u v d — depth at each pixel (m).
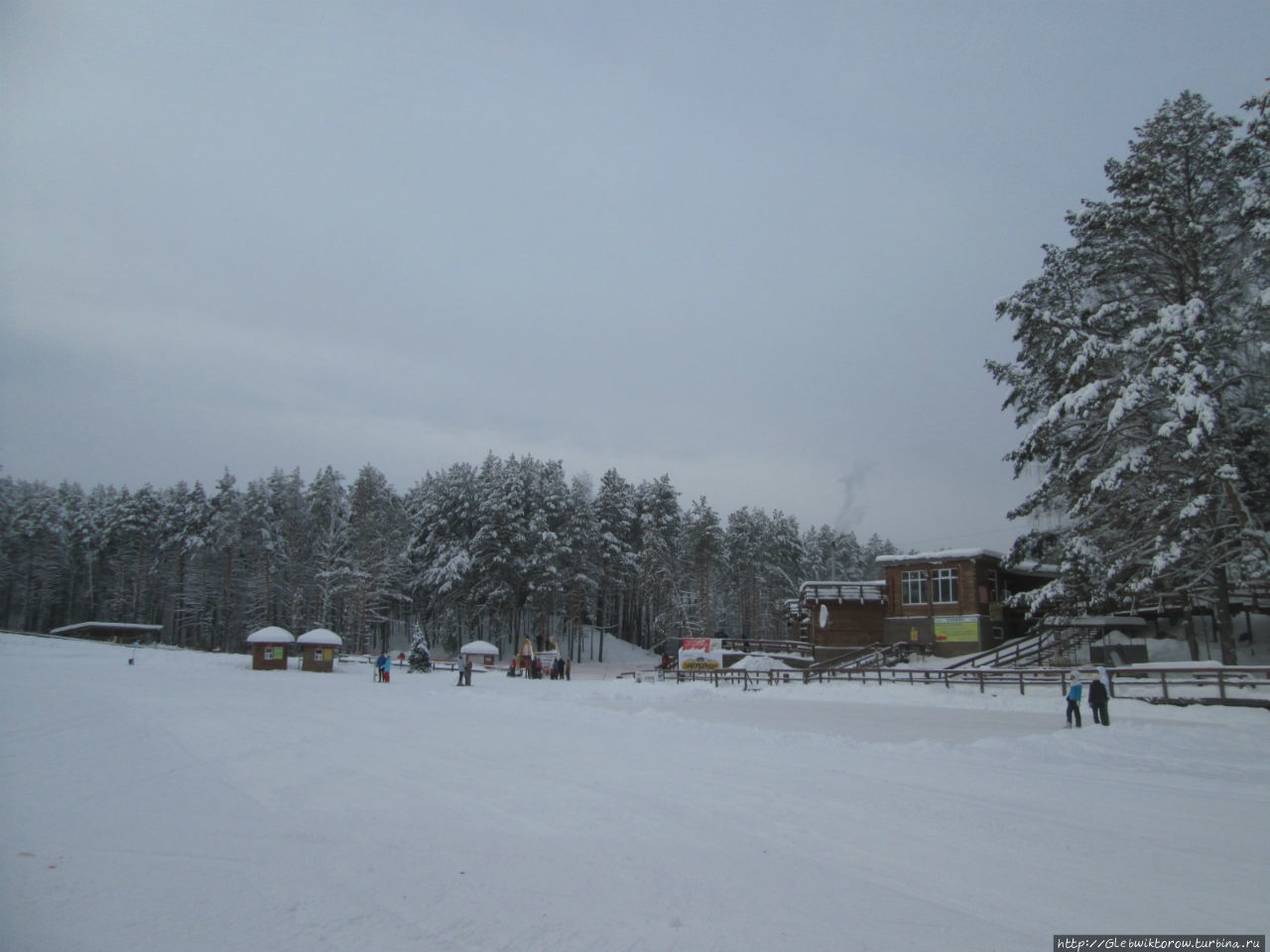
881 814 11.20
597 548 84.75
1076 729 20.95
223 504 89.88
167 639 98.75
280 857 8.62
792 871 8.45
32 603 99.50
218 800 11.38
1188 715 24.97
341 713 25.06
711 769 15.09
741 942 6.45
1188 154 32.66
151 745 16.52
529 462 90.19
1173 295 33.56
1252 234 29.70
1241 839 9.84
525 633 87.12
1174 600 37.84
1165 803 11.99
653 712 25.39
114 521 93.25
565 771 14.69
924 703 33.38
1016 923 6.94
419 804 11.50
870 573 135.50
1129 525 34.56
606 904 7.32
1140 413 32.53
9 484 93.88
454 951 6.16
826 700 36.03
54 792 11.52
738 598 95.81
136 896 7.23
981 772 14.93
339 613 90.62
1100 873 8.41
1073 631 42.25
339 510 94.19
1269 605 37.41
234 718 22.27
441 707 28.59
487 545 73.81
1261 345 31.69
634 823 10.58
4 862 8.16
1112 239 34.59
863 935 6.63
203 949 6.05
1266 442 32.25
